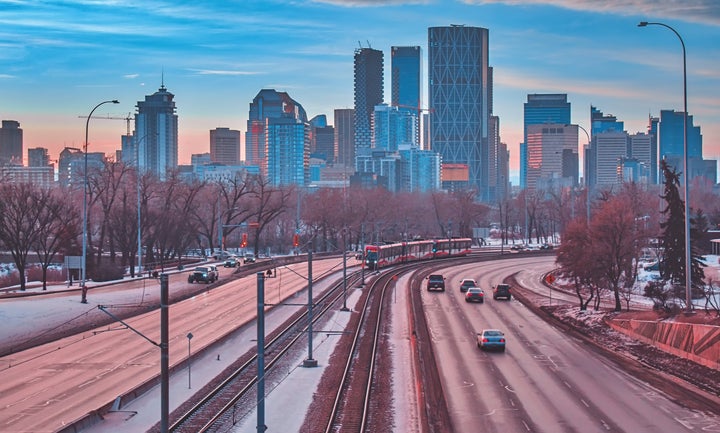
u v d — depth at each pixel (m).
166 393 33.97
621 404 45.78
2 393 47.34
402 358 60.72
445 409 44.56
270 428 40.22
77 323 73.50
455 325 79.31
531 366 57.62
